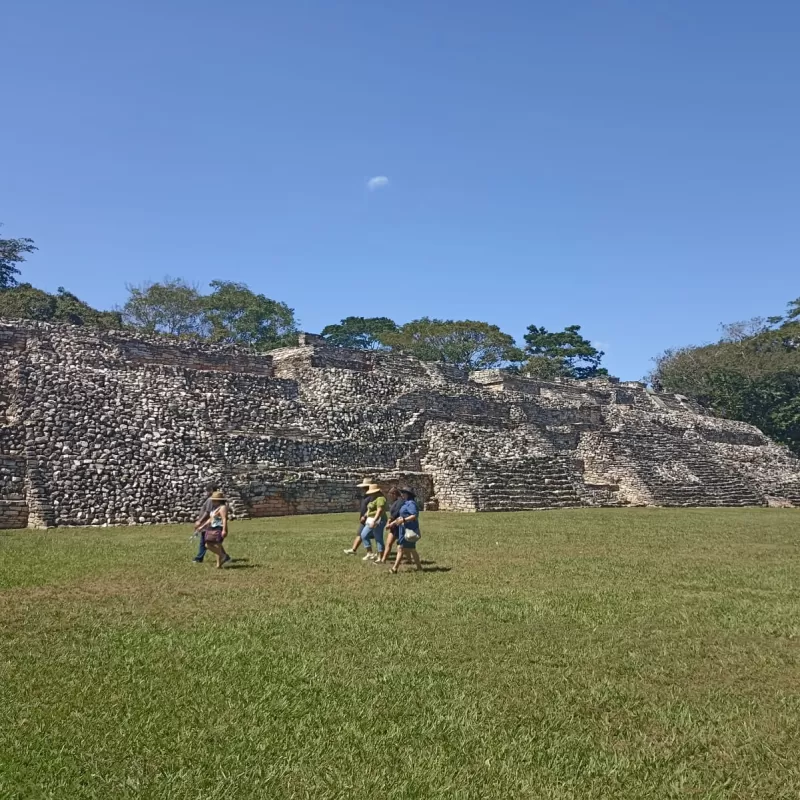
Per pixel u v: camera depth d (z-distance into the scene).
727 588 11.03
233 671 6.69
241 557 13.52
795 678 6.82
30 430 21.25
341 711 5.82
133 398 25.05
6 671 6.57
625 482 35.12
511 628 8.33
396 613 8.98
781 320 64.81
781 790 4.76
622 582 11.45
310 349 34.59
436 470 28.84
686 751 5.29
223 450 24.47
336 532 18.08
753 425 58.12
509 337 67.31
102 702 5.90
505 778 4.82
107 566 12.17
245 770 4.85
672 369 65.44
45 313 45.19
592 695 6.29
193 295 61.22
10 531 18.03
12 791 4.51
